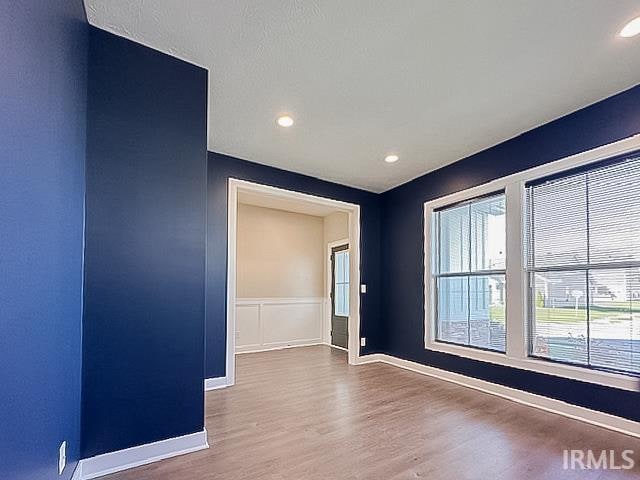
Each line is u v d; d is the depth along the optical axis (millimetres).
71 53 1763
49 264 1463
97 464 2084
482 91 2859
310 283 7246
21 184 1159
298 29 2178
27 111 1194
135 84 2324
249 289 6516
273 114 3258
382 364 5246
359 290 5391
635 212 2797
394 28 2164
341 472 2178
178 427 2385
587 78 2668
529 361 3443
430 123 3422
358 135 3686
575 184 3211
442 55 2418
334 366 5113
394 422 2973
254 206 6672
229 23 2129
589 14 2035
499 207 3941
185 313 2451
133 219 2281
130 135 2295
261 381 4281
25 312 1211
